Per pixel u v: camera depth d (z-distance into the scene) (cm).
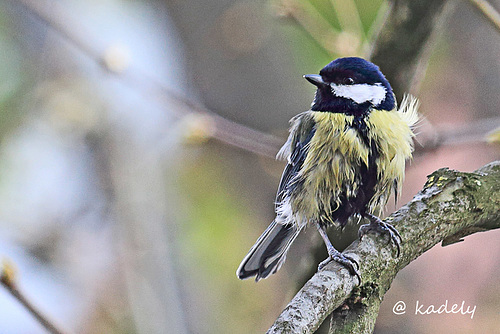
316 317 479
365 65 711
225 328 1074
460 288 1048
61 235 1069
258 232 1147
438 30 715
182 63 1156
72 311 1013
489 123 793
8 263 536
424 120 775
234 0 1170
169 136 1140
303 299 486
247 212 1162
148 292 1036
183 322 1046
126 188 1100
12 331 858
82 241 1078
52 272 1037
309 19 838
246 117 1123
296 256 1121
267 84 1130
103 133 1114
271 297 1113
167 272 1066
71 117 1094
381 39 710
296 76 1127
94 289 1043
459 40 1170
